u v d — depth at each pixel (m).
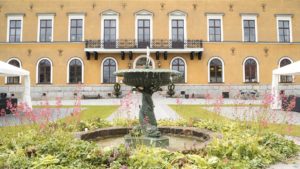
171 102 22.98
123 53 28.91
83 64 28.94
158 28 29.83
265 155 5.51
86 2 29.88
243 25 30.34
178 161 4.63
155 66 29.03
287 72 16.42
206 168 4.43
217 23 30.23
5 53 28.70
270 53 29.67
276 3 30.67
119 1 29.97
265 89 29.25
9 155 4.86
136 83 6.86
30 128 7.46
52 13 29.58
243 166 4.77
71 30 29.80
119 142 7.50
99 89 28.81
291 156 5.91
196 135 7.79
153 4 30.05
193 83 29.11
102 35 29.64
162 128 8.53
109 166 4.66
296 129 9.81
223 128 7.79
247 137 6.05
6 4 29.70
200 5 30.19
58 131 6.39
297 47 29.80
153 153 4.68
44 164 4.46
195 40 29.14
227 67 29.36
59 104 8.57
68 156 4.87
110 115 14.27
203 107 18.41
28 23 29.62
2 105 15.20
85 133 7.23
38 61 28.84
